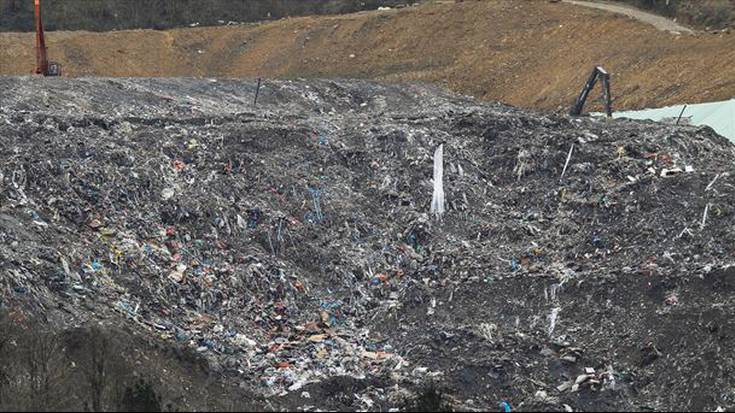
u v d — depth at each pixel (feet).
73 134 374.22
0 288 272.51
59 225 320.70
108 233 322.96
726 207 333.42
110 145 367.86
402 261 343.05
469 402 262.26
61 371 239.91
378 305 321.52
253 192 365.81
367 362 285.84
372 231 357.41
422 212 372.17
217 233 340.18
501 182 397.80
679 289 291.17
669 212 337.93
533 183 389.39
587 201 359.66
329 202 366.84
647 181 358.84
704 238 322.14
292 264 336.90
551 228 354.54
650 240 327.47
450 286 312.71
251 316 309.83
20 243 297.74
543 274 310.24
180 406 237.04
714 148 405.39
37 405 219.20
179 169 366.84
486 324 293.23
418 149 401.70
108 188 343.05
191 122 417.08
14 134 364.17
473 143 421.18
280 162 387.55
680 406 259.80
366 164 399.24
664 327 279.90
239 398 257.75
